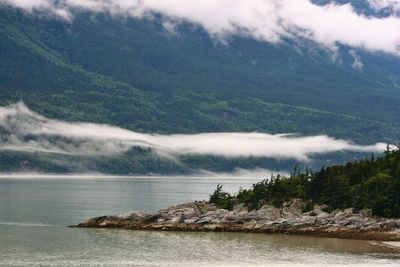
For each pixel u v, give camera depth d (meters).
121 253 182.00
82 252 183.50
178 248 189.38
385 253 183.12
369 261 171.88
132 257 176.50
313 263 169.38
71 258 175.12
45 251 185.12
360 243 198.88
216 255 179.50
